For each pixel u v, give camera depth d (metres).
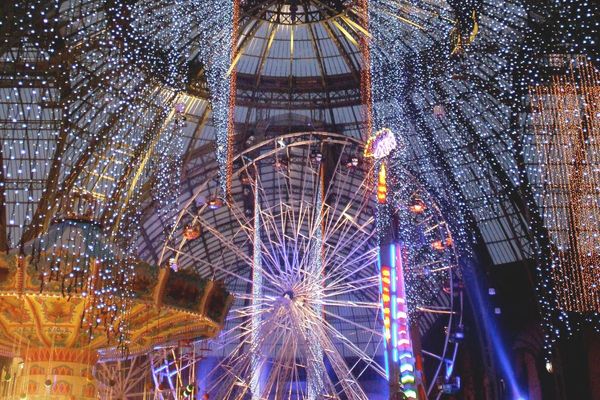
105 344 31.16
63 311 29.16
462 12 42.53
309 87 50.75
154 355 46.47
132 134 45.66
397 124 50.97
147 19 41.78
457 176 51.69
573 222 44.97
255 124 51.94
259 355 37.09
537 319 48.81
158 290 28.73
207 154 52.56
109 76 42.06
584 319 44.66
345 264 38.62
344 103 50.62
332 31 46.00
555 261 45.97
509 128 46.66
